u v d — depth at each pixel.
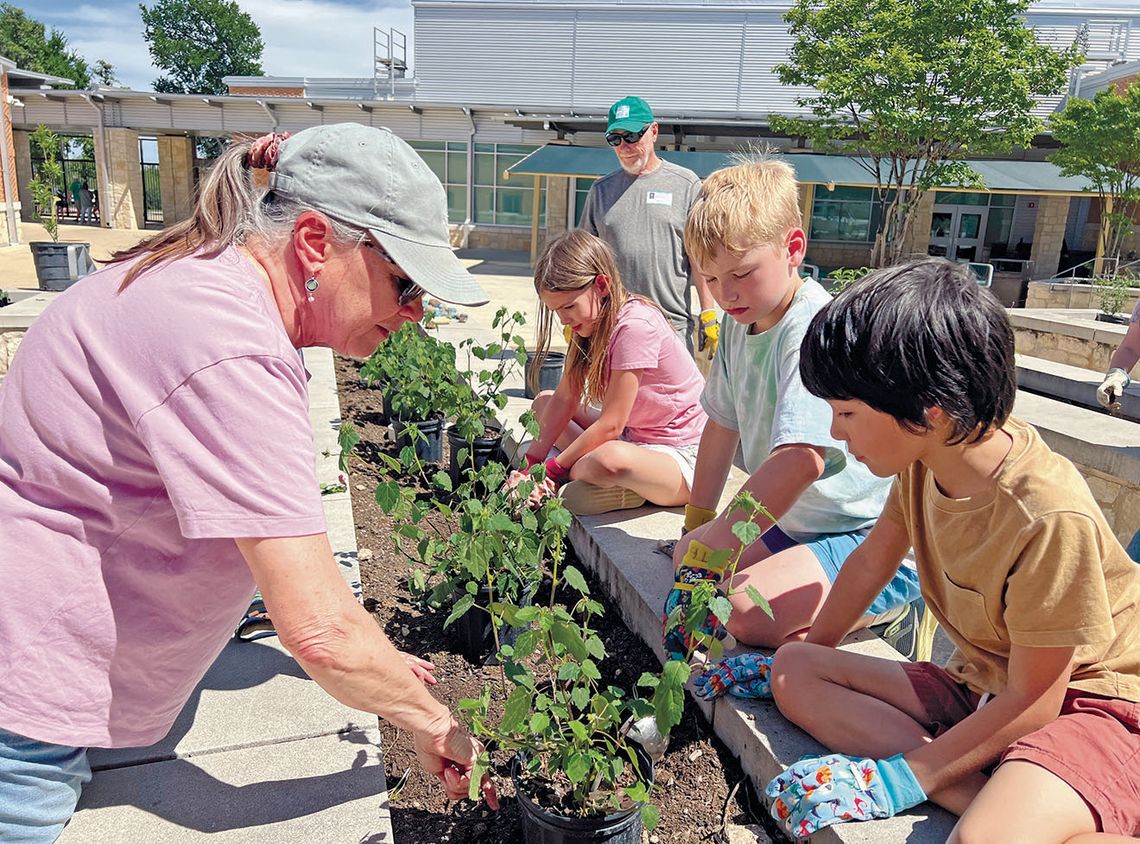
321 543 1.44
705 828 2.00
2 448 1.47
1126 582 1.66
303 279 1.53
